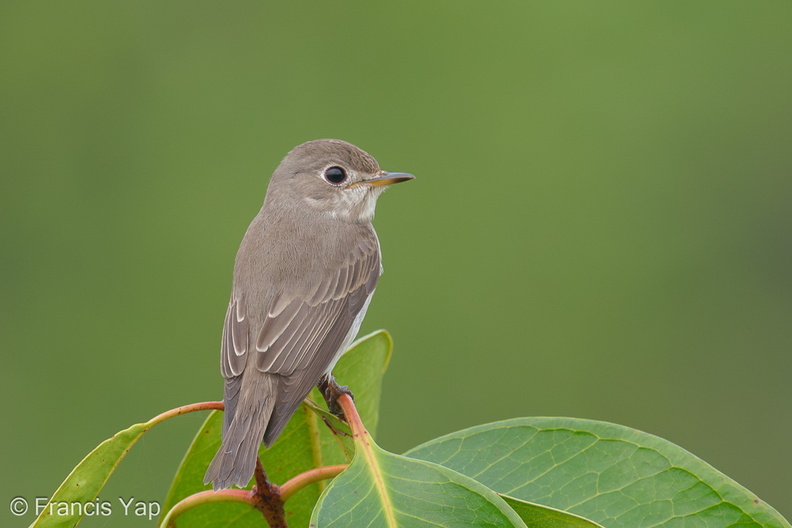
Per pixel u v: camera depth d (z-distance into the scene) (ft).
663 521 17.12
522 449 18.47
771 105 49.80
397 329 46.80
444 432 44.96
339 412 22.66
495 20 51.26
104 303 46.24
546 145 49.70
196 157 48.88
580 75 50.65
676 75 50.47
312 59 50.93
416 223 48.65
